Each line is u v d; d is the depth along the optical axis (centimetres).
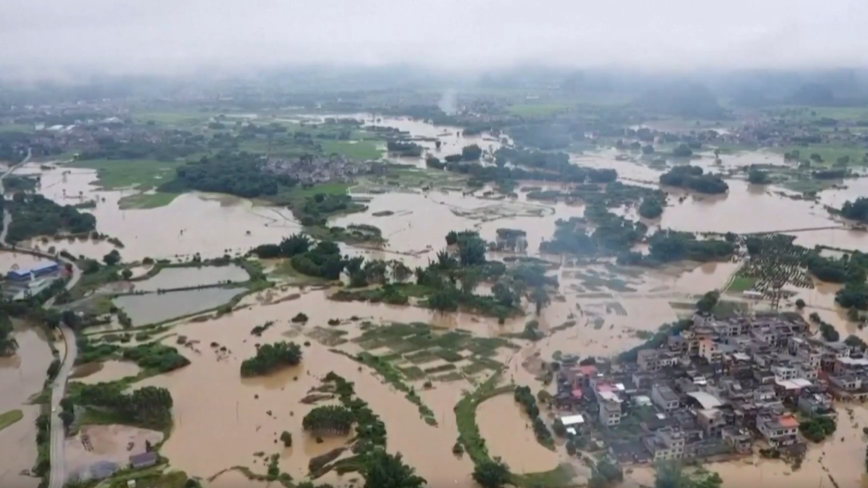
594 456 18425
